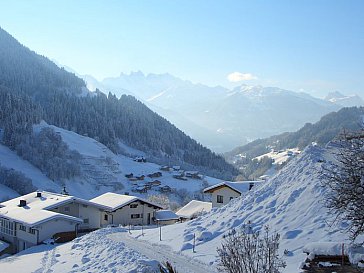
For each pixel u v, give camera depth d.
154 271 27.03
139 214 67.50
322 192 29.14
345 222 24.83
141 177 181.88
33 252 48.56
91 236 44.59
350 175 16.23
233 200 39.59
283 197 32.59
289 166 37.56
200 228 35.44
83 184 166.88
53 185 153.88
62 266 35.34
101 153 197.12
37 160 165.00
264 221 30.39
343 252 16.66
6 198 126.81
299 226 27.17
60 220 56.84
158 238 37.44
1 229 64.00
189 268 26.33
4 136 180.38
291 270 21.34
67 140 196.75
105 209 64.06
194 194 157.62
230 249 17.17
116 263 31.14
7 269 38.00
